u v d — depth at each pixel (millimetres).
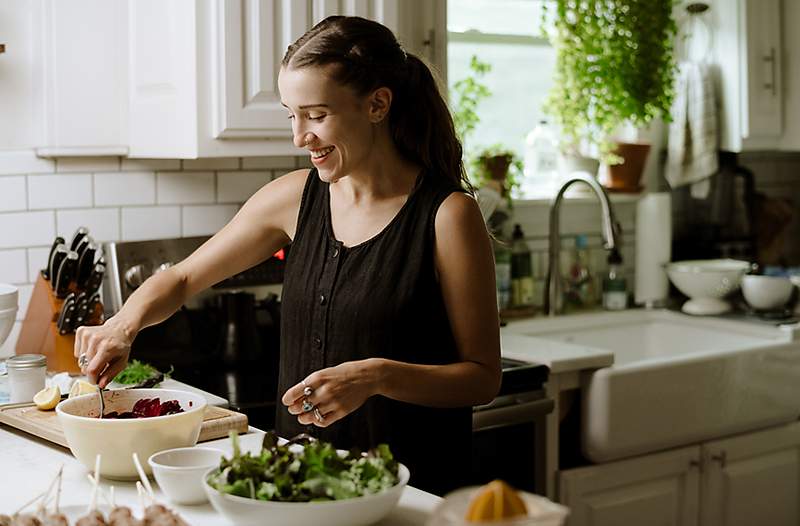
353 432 1938
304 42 1818
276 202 2072
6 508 1528
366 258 1912
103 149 2850
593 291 3787
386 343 1887
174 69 2625
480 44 3615
